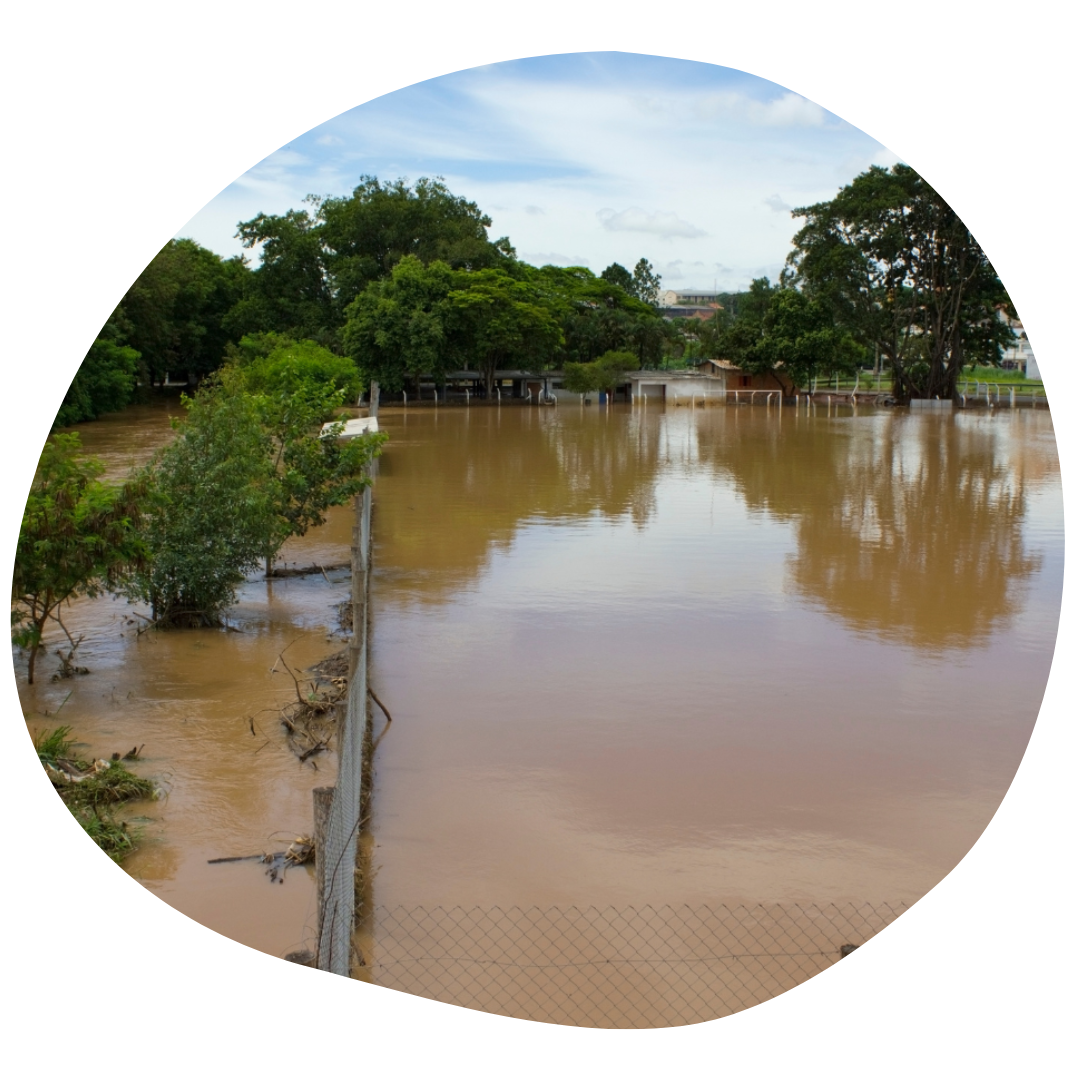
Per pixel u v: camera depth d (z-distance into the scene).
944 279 62.81
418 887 7.09
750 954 6.43
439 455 35.72
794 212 64.81
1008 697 11.11
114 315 47.19
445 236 73.56
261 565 16.34
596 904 6.93
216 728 9.62
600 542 19.52
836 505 24.56
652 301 117.25
